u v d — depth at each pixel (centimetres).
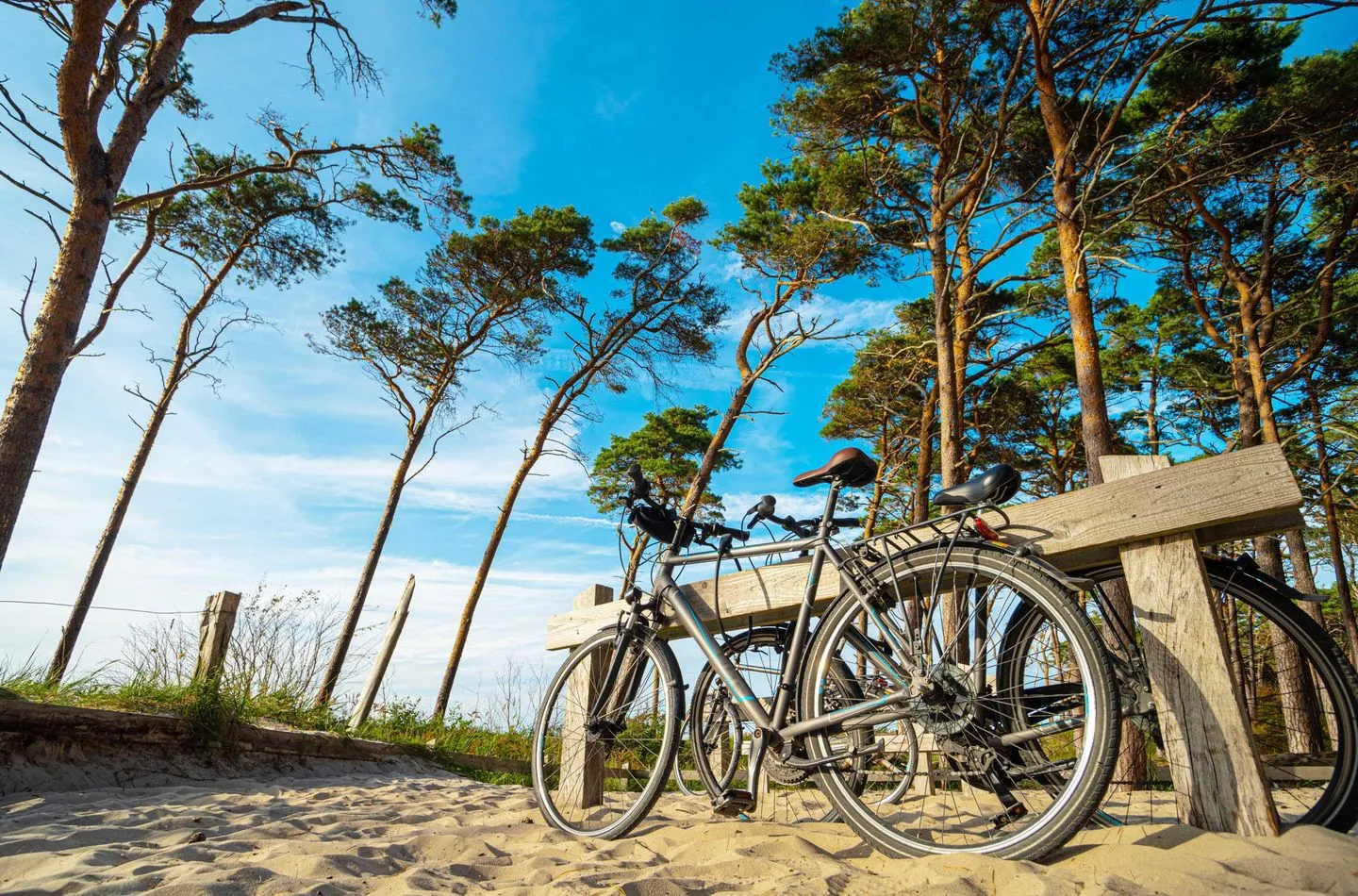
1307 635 200
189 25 749
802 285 1427
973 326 1245
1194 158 1034
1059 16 950
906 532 234
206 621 586
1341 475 1421
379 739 700
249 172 986
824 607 271
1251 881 156
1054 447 1830
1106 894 151
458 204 1216
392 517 1291
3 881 187
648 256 1577
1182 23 855
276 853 215
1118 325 1639
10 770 368
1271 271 1396
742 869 197
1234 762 186
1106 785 176
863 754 217
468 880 197
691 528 298
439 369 1456
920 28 1027
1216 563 214
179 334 1196
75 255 637
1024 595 205
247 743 505
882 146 1238
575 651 324
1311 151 1081
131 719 438
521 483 1459
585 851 237
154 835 250
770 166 1466
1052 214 947
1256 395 1315
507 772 764
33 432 604
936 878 178
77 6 616
